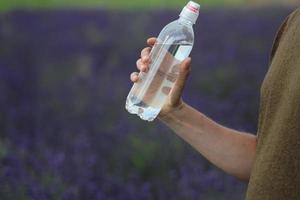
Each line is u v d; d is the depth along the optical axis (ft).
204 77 42.01
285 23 9.64
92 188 20.49
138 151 25.66
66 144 27.32
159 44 9.84
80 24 65.36
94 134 28.99
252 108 33.30
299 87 8.64
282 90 9.00
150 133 27.55
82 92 38.58
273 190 8.78
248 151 10.26
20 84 41.16
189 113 10.28
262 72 42.50
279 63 9.11
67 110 34.65
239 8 74.02
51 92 39.60
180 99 10.11
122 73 45.88
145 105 9.91
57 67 49.85
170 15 68.44
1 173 20.03
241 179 10.38
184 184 21.77
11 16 68.90
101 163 24.35
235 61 45.96
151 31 61.26
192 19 9.86
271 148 8.89
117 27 64.28
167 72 9.87
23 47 55.98
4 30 62.44
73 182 20.98
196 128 10.30
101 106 34.71
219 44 53.01
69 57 52.70
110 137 27.61
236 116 32.07
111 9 77.41
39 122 31.99
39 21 67.10
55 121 32.14
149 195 21.18
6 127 31.32
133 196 21.01
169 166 24.64
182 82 9.78
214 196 21.59
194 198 21.24
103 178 21.90
